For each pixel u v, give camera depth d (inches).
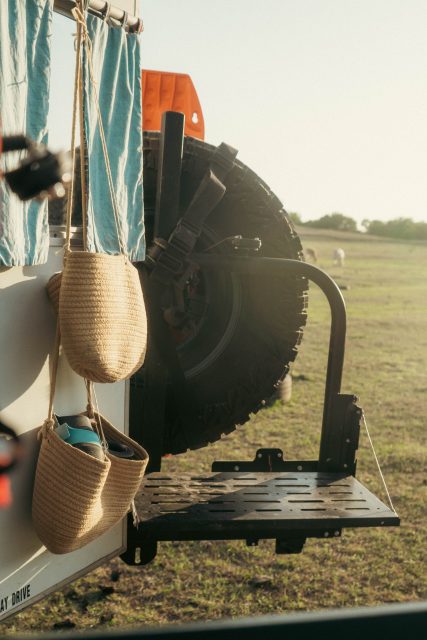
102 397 110.7
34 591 99.1
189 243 125.6
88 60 97.0
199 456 226.7
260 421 272.7
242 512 110.0
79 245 103.3
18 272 92.3
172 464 217.8
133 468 100.6
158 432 127.2
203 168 137.0
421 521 184.9
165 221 128.3
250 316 143.3
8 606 94.3
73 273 91.9
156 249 125.2
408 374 384.5
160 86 157.1
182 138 129.6
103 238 108.9
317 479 127.0
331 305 128.7
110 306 94.0
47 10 91.0
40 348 96.9
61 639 23.3
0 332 89.9
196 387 140.4
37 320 96.0
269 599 144.4
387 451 239.9
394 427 273.0
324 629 24.0
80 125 95.6
